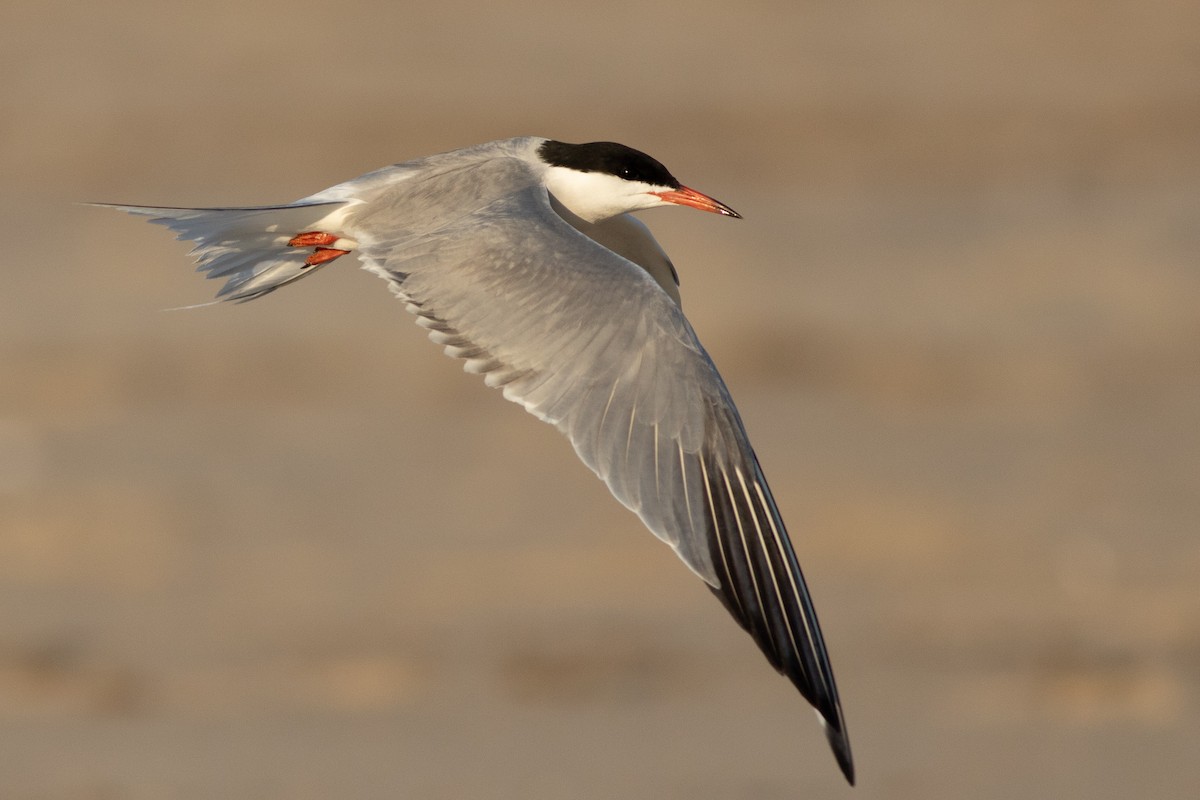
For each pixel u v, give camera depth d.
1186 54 38.03
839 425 19.25
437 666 13.84
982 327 21.70
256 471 18.05
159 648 14.25
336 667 13.90
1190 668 13.73
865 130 34.03
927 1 41.69
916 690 13.44
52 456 18.41
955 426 19.22
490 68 37.31
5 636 14.45
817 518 16.67
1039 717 13.02
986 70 37.19
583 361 5.58
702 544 5.33
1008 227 25.53
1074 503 16.97
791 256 24.17
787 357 21.25
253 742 12.72
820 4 41.31
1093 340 21.33
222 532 16.52
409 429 19.17
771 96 35.75
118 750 12.62
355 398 20.14
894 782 12.02
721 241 24.58
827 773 12.13
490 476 17.81
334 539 16.33
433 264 5.99
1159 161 31.70
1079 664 13.84
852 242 24.95
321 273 23.11
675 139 34.00
